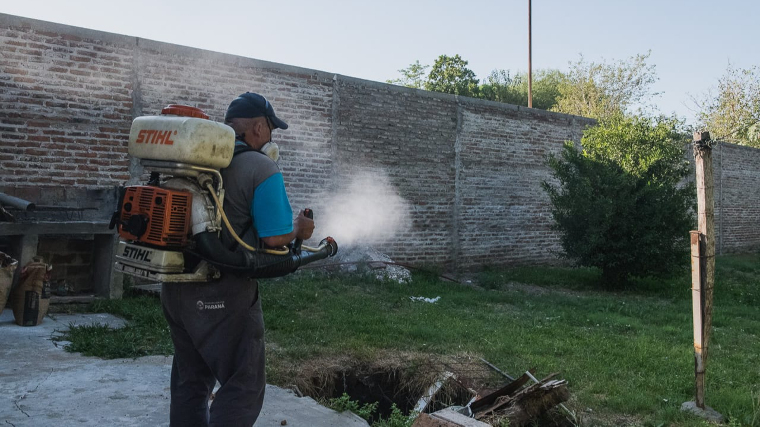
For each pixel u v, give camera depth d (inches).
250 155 98.1
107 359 194.1
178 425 102.4
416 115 514.3
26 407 143.2
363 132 478.9
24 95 325.1
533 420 178.7
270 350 231.0
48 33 331.9
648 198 478.6
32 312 237.6
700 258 202.5
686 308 414.0
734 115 1412.4
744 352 292.7
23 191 323.3
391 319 304.3
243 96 106.3
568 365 241.3
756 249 966.4
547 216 625.0
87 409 144.1
